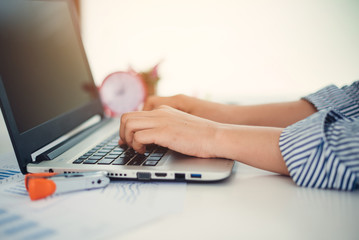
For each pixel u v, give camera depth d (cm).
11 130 52
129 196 43
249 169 54
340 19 153
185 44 167
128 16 168
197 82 169
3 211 40
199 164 50
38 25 71
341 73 158
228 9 161
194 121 56
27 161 54
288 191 44
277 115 75
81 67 90
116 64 173
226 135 52
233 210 39
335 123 47
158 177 48
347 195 42
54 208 40
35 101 62
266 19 159
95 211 39
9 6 62
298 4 155
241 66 166
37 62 67
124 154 57
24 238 33
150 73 102
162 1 164
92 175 47
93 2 167
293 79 163
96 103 93
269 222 36
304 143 46
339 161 43
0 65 54
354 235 33
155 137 53
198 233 34
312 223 35
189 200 42
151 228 35
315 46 158
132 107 103
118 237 33
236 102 129
